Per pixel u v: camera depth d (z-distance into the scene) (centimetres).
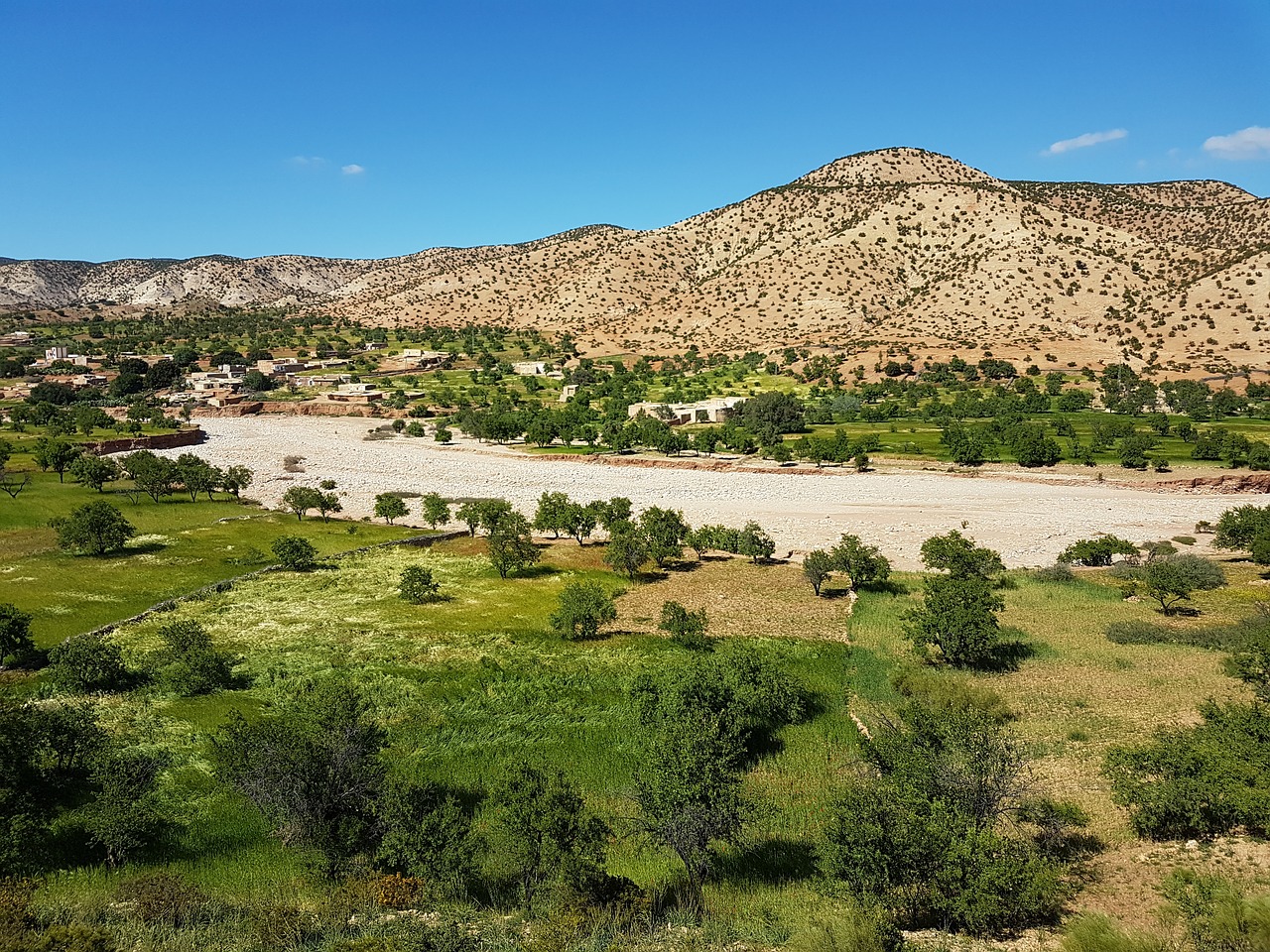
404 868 2144
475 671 3812
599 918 1838
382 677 3694
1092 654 3988
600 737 3109
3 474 9119
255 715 3197
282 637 4338
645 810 2228
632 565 5969
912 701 3133
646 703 3231
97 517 5981
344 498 9556
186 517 7681
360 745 2417
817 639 4431
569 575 6009
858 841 1900
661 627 4506
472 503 8381
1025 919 1820
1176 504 8800
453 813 2177
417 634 4441
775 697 3209
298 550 5975
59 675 3453
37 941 1557
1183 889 1845
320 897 2006
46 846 2231
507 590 5519
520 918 1892
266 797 2261
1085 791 2491
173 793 2555
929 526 7925
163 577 5506
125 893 1973
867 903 1833
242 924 1812
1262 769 2227
